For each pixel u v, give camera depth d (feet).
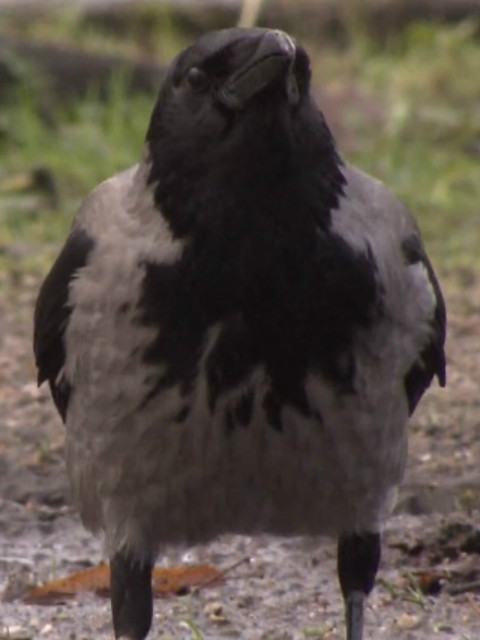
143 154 28.22
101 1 89.56
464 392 45.19
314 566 35.83
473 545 35.78
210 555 36.60
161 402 27.66
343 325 27.50
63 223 60.34
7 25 84.58
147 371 27.58
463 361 47.65
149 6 89.35
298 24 90.58
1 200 61.98
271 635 32.55
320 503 29.22
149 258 27.48
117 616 29.55
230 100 26.89
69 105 70.44
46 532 38.09
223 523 29.48
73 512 39.11
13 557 36.70
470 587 34.27
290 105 26.89
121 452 28.45
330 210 27.50
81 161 65.46
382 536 36.22
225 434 27.71
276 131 26.86
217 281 27.14
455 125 72.54
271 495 28.81
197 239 27.20
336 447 28.27
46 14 86.94
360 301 27.55
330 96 78.74
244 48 26.73
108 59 72.02
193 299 27.25
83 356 28.48
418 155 68.28
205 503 28.86
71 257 29.14
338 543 30.32
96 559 36.63
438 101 78.59
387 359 28.30
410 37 86.69
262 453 27.99
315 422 27.81
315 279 27.25
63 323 29.35
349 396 27.84
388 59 86.02
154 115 27.96
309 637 32.40
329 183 27.55
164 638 32.48
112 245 27.99
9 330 50.83
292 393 27.53
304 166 27.22
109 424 28.32
